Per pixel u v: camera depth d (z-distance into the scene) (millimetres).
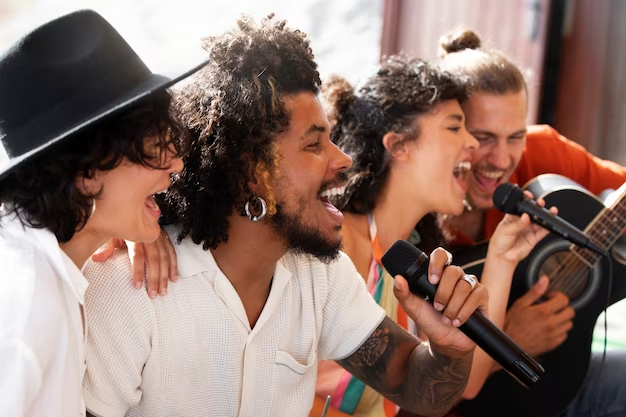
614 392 2260
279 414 1467
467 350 1467
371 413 1915
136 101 1109
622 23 4352
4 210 1174
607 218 2170
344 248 1924
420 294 1393
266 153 1351
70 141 1129
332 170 1440
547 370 2193
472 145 2027
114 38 1188
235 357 1404
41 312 1109
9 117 1148
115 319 1315
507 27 4059
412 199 2006
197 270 1372
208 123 1343
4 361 1067
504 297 1976
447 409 1602
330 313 1576
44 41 1139
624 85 4387
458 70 2158
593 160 2609
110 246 1365
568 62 4387
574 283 2193
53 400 1139
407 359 1604
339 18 4383
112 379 1320
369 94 1999
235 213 1386
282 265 1469
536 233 1978
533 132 2588
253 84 1341
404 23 3881
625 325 3135
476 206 2271
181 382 1387
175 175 1372
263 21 1416
